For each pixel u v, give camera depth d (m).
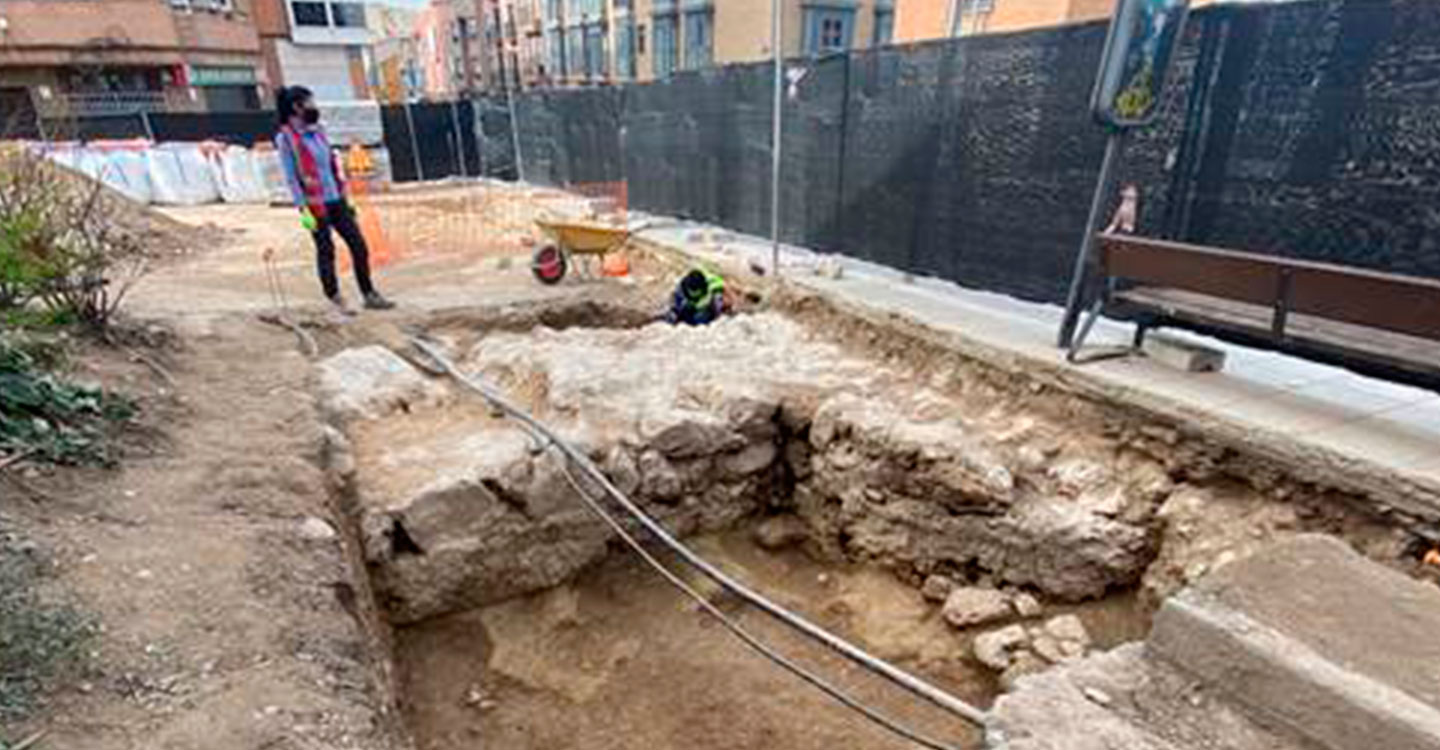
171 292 7.37
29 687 2.01
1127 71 4.06
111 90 22.80
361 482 4.18
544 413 5.12
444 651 4.06
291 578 2.80
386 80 44.84
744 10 23.27
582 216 10.85
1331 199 4.08
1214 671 2.42
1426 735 1.98
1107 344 4.84
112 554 2.68
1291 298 3.54
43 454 3.12
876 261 7.04
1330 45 3.97
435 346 6.37
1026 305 5.83
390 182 18.36
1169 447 3.98
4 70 20.84
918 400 5.00
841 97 7.06
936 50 6.00
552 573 4.50
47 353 3.91
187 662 2.25
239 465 3.56
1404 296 3.14
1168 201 4.77
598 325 7.63
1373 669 2.20
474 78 50.09
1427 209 3.74
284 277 8.41
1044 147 5.35
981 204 5.90
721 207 9.44
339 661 2.47
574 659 4.10
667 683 3.93
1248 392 4.06
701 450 4.87
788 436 5.17
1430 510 3.09
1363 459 3.30
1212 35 4.42
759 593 4.63
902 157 6.52
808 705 3.77
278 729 2.04
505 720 3.69
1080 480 4.16
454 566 4.17
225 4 26.48
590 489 4.52
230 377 4.86
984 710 3.56
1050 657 3.71
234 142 18.55
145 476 3.31
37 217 4.47
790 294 6.82
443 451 4.53
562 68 34.28
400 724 2.78
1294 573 2.66
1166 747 2.25
